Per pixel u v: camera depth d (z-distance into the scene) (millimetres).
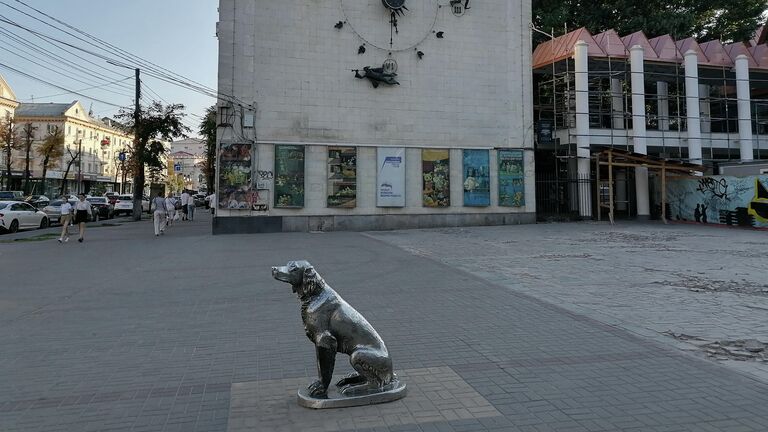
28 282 9672
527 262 11523
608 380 4316
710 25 32594
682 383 4219
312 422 3539
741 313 6594
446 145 22375
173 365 4891
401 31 21875
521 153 23281
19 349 5469
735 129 29984
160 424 3574
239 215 19984
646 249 13859
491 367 4699
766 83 28844
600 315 6641
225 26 19812
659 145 26000
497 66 23125
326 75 21000
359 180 21250
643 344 5352
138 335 5980
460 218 22469
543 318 6551
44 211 27734
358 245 15352
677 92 26484
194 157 110000
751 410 3662
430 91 22219
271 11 20391
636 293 7980
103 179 78000
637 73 24984
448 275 9898
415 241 16438
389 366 3953
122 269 11172
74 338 5883
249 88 20031
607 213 29688
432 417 3607
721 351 5066
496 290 8406
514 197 23172
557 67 27609
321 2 20953
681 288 8312
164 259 12727
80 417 3709
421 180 22000
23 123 67188
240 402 3930
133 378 4539
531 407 3770
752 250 13508
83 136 74750
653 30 29094
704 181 23750
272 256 12984
